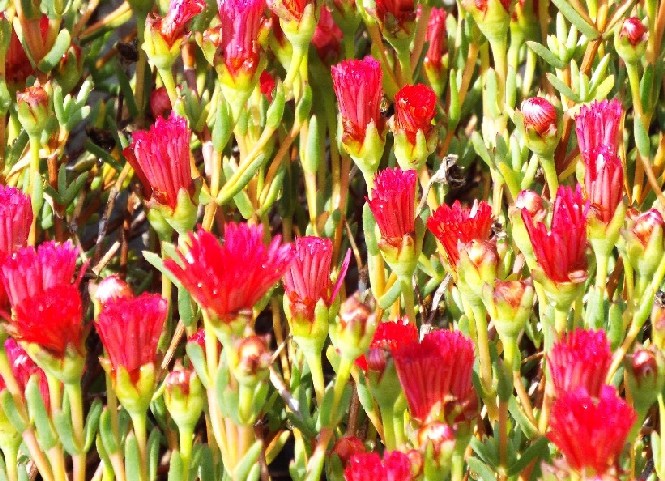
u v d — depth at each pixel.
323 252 0.43
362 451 0.45
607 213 0.45
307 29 0.50
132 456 0.43
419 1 0.55
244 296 0.41
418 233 0.47
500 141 0.52
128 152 0.48
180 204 0.46
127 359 0.42
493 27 0.53
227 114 0.50
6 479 0.46
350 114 0.49
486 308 0.45
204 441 0.54
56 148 0.55
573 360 0.41
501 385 0.45
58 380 0.43
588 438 0.39
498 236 0.52
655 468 0.46
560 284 0.44
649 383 0.43
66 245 0.42
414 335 0.45
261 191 0.53
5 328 0.41
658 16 0.55
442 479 0.42
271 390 0.51
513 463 0.46
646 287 0.46
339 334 0.43
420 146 0.49
